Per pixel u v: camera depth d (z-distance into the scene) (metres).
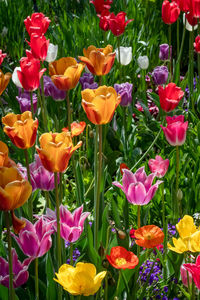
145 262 2.66
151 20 6.46
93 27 5.96
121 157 4.13
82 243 2.63
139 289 2.62
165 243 2.94
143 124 4.51
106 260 2.17
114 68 5.22
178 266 2.57
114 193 3.64
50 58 4.16
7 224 1.64
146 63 4.84
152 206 3.54
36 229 2.08
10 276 1.78
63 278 1.80
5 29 6.34
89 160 4.04
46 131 3.59
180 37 6.66
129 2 6.50
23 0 7.33
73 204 3.81
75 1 7.53
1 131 4.21
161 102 3.11
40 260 2.51
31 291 2.45
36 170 2.48
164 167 2.71
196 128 4.36
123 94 3.92
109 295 2.43
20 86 3.97
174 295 2.64
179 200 2.89
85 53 3.04
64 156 1.87
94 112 2.11
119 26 4.33
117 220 2.67
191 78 4.82
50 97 4.78
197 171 3.57
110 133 4.36
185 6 4.58
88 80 4.38
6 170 1.53
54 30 6.17
